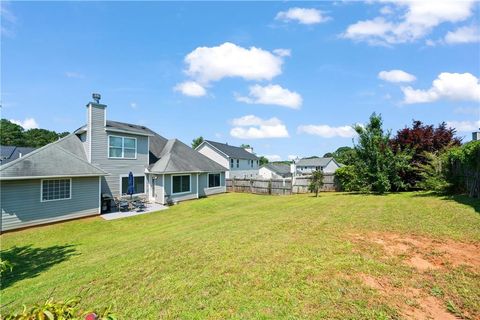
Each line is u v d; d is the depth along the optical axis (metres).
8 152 30.88
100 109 17.06
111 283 4.68
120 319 3.38
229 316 3.21
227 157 34.62
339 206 10.78
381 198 12.71
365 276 3.96
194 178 21.38
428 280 3.73
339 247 5.31
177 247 6.42
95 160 16.70
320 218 8.40
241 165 38.94
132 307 3.70
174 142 24.38
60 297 4.37
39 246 9.80
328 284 3.78
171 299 3.81
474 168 10.30
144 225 12.60
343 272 4.13
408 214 8.05
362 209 9.57
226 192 26.36
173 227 10.79
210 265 4.97
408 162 15.58
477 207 8.23
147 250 6.53
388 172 15.48
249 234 7.00
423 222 6.89
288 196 20.58
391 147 16.33
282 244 5.81
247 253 5.41
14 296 4.95
